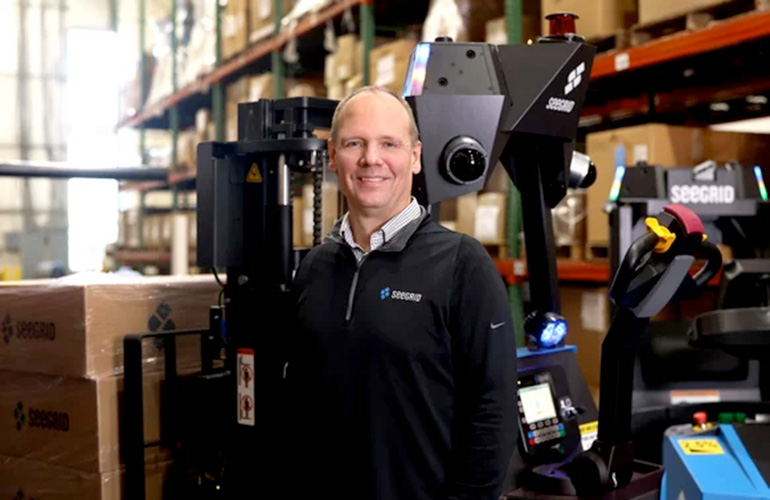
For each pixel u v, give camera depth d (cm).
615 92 408
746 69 359
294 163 203
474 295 165
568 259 364
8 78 1230
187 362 244
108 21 1277
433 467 166
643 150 319
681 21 306
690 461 181
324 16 529
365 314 170
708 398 260
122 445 225
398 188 174
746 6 282
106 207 1277
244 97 684
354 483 170
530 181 224
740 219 275
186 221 772
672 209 179
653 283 182
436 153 197
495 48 209
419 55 203
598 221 338
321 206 208
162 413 232
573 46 209
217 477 221
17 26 1232
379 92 175
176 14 849
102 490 222
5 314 246
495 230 389
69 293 225
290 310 188
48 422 236
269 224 203
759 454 178
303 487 182
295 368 183
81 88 1262
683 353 259
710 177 270
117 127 1080
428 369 166
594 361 346
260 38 631
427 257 170
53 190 1254
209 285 251
